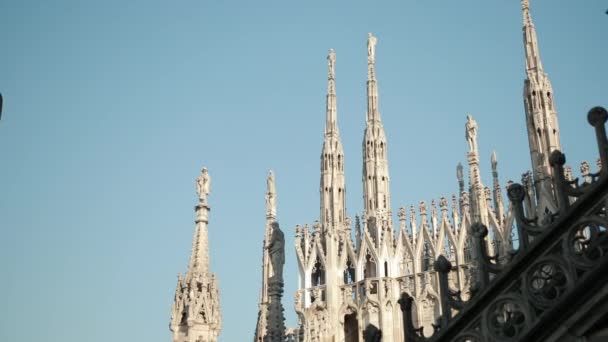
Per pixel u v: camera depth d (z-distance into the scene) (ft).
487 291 29.17
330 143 118.01
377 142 116.47
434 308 98.63
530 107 104.12
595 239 27.86
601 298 26.84
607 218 27.78
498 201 101.50
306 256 107.65
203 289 66.59
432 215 104.68
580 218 28.35
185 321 66.03
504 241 97.30
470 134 108.68
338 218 111.65
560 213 28.73
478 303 29.27
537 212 94.17
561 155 29.71
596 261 27.17
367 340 30.94
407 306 30.86
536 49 108.17
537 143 101.45
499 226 98.84
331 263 105.40
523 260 28.84
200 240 69.05
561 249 28.45
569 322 27.27
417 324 98.53
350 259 106.52
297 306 105.19
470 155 107.55
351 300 103.45
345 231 108.17
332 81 124.26
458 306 29.96
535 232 29.25
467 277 96.48
